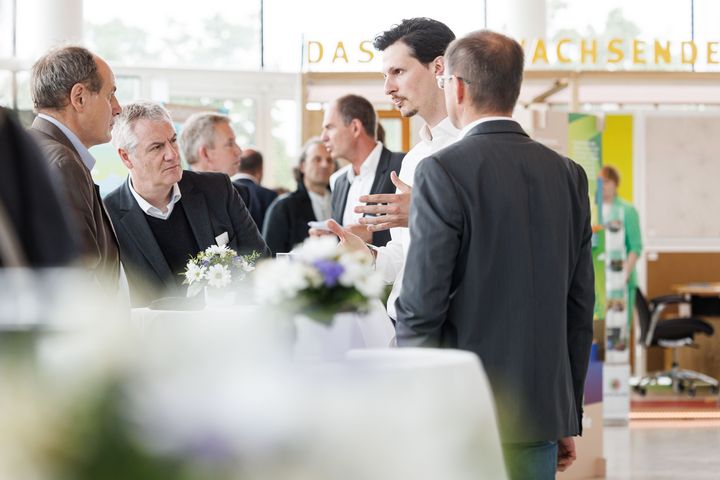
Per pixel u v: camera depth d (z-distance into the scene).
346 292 1.79
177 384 0.89
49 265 1.76
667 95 9.73
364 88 8.55
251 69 10.77
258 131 10.84
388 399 1.21
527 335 2.63
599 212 6.80
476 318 2.61
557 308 2.70
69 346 0.88
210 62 11.06
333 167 6.91
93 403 0.84
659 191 11.77
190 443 0.89
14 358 0.87
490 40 2.76
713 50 9.45
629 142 11.30
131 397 0.85
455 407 1.35
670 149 11.77
